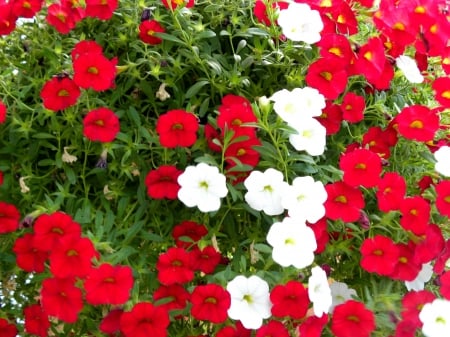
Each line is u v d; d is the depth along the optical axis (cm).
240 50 53
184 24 52
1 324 50
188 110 49
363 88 54
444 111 57
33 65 54
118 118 50
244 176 48
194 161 50
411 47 57
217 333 44
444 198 48
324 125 51
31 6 52
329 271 48
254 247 45
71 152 50
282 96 47
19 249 47
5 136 52
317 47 52
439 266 49
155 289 48
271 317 46
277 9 52
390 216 48
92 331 47
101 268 42
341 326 45
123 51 54
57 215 44
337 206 47
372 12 55
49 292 44
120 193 50
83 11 52
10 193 51
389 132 52
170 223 49
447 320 45
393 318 46
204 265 47
